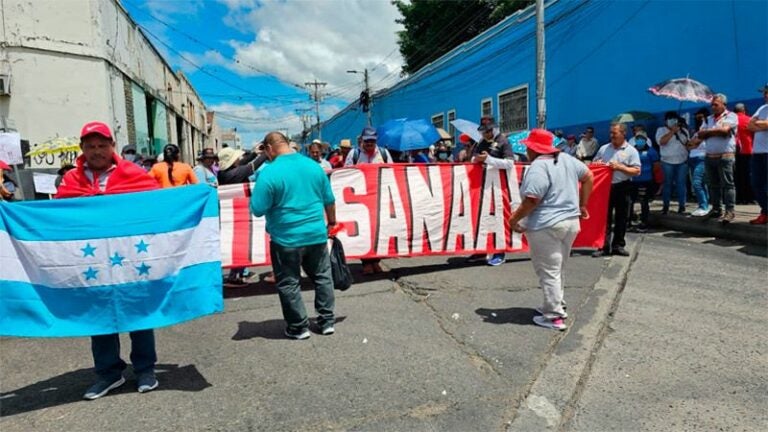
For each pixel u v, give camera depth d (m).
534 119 15.61
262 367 3.65
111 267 3.32
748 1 8.80
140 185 3.51
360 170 6.20
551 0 14.51
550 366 3.55
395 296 5.32
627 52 11.69
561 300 4.25
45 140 10.74
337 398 3.17
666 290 5.16
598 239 6.74
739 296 4.88
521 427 2.83
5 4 10.19
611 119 12.38
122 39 13.00
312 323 4.55
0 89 10.14
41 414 3.09
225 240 5.71
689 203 9.82
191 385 3.41
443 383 3.33
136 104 14.45
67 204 3.32
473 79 19.77
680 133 8.47
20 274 3.24
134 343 3.35
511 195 6.57
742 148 7.46
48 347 4.27
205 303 3.49
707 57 9.62
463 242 6.46
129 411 3.09
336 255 4.46
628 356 3.67
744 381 3.26
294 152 4.23
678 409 2.96
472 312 4.70
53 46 10.66
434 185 6.39
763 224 6.99
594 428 2.80
